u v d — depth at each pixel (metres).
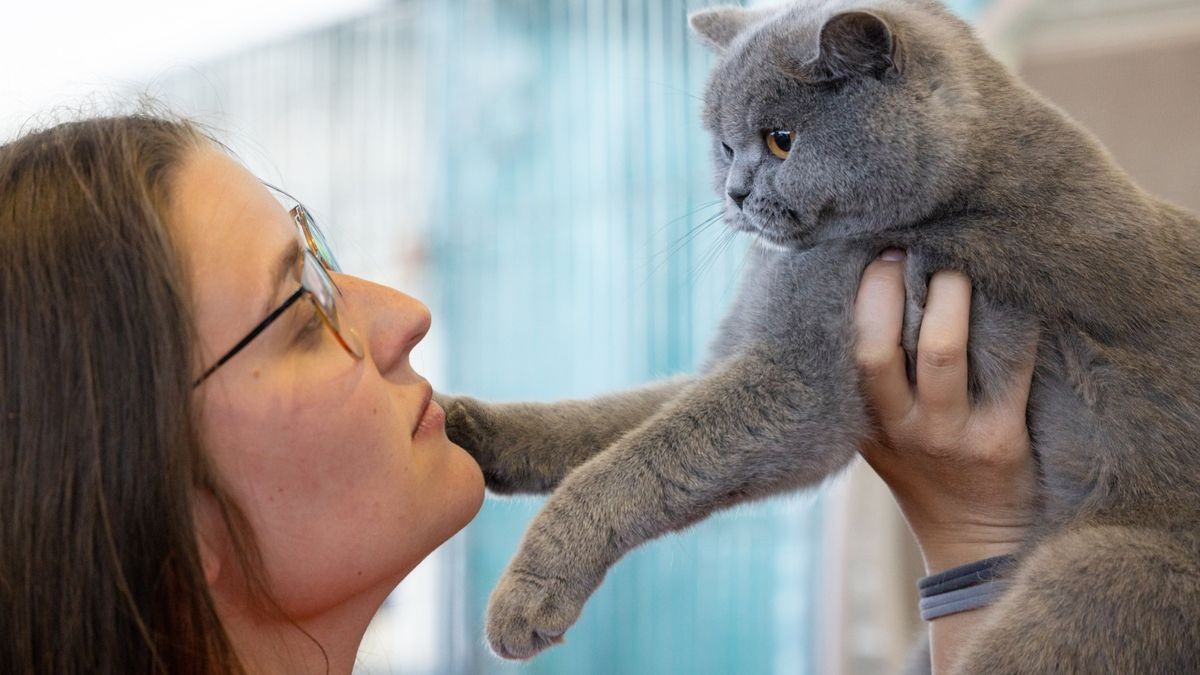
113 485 0.78
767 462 1.22
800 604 2.94
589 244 3.47
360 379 0.92
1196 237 1.27
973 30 1.35
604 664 3.30
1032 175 1.22
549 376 3.59
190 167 0.93
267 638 0.92
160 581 0.79
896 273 1.25
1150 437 1.17
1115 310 1.19
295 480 0.87
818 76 1.27
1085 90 1.74
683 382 1.45
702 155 3.18
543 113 3.64
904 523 1.80
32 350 0.79
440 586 3.81
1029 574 1.13
